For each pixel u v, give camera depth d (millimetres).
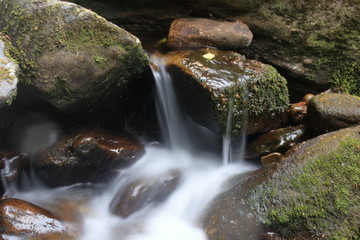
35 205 1813
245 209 1706
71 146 1938
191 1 2256
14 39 1810
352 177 1671
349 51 2166
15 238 1683
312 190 1675
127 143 2025
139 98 2146
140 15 2316
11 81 1677
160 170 1987
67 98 1856
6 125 2031
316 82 2236
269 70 1989
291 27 2195
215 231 1712
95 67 1837
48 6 1808
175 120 2143
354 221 1613
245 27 2195
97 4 2270
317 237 1623
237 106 1918
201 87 1894
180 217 1849
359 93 2205
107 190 1976
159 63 2090
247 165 2014
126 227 1824
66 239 1742
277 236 1655
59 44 1798
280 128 2037
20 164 1940
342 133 1778
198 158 2125
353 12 2109
